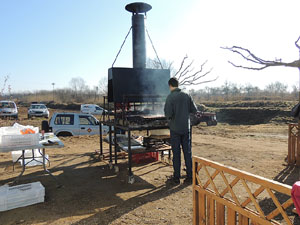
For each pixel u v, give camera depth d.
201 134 13.08
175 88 4.87
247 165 6.23
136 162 6.63
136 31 6.00
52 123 11.16
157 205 3.91
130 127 4.91
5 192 3.94
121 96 5.56
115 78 5.51
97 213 3.66
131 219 3.46
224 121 22.27
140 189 4.65
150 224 3.31
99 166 6.36
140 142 6.24
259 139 10.98
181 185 4.80
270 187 1.83
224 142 10.07
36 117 23.86
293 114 3.66
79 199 4.20
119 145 5.88
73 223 3.37
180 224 3.30
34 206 3.92
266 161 6.64
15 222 3.41
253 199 2.01
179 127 4.77
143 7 6.00
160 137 5.58
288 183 4.83
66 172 5.83
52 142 4.77
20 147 4.25
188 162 4.90
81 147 9.06
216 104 28.70
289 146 6.23
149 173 5.67
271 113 21.25
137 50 6.04
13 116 21.98
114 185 4.89
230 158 7.05
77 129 11.29
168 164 6.41
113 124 5.76
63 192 4.53
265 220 1.89
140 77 5.78
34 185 4.26
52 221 3.43
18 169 6.06
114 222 3.38
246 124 20.75
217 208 2.46
